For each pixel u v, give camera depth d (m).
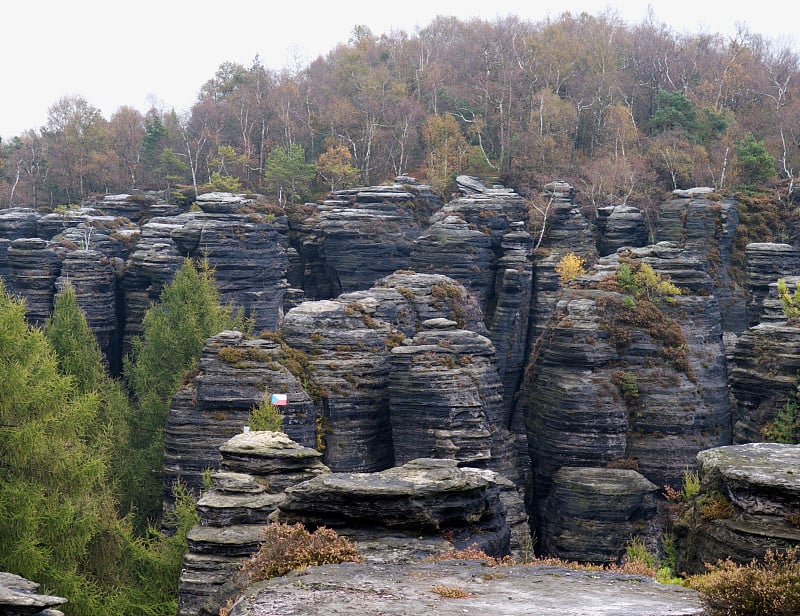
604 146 130.75
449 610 16.98
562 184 104.50
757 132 133.25
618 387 71.81
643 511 67.00
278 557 23.30
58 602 21.44
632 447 71.56
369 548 27.47
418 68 160.25
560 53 155.75
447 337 67.06
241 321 85.69
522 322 96.81
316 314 66.88
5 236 113.69
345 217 100.19
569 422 71.19
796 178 108.81
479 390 66.25
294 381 61.25
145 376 76.62
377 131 137.12
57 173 149.00
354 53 168.75
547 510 71.00
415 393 63.38
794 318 72.31
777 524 24.80
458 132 134.12
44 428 42.84
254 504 38.22
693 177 117.88
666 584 19.58
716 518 26.45
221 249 94.31
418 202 106.56
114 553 47.28
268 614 17.05
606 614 16.50
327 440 64.12
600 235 107.69
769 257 89.81
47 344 51.72
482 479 30.47
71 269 96.19
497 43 160.00
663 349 72.81
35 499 40.19
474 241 94.12
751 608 16.25
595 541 66.25
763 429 67.38
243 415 59.75
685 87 148.75
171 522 57.81
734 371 71.31
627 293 76.12
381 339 67.81
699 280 77.06
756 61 160.75
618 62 159.88
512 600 17.91
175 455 59.69
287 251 105.44
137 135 159.12
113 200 116.69
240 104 152.50
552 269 98.19
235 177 132.38
